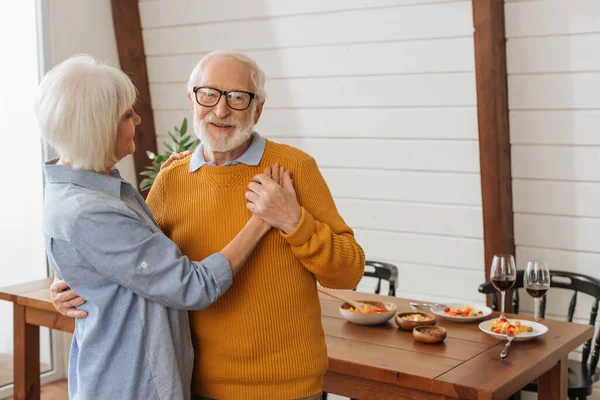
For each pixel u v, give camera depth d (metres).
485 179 3.69
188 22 4.50
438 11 3.65
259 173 2.06
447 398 2.29
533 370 2.42
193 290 1.87
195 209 2.10
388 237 4.23
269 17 4.18
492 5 3.45
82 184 1.90
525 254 3.89
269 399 2.05
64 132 1.85
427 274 4.16
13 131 4.38
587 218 3.67
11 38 4.31
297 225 1.95
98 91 1.85
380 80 3.95
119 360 1.90
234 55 2.03
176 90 4.74
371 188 4.19
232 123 2.00
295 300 2.05
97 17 4.71
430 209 4.04
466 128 3.77
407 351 2.57
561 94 3.56
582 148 3.59
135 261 1.85
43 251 4.59
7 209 4.37
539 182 3.74
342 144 4.20
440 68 3.74
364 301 3.14
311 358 2.07
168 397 1.90
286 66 4.23
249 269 2.03
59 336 4.68
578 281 3.53
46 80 1.89
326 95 4.15
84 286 1.92
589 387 3.25
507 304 3.95
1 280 4.37
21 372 3.55
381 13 3.81
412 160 3.99
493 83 3.54
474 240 3.95
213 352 2.07
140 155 4.87
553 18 3.47
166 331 1.91
